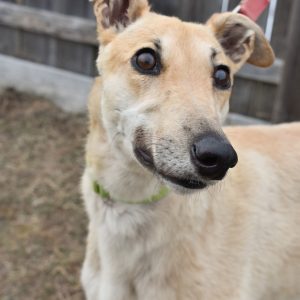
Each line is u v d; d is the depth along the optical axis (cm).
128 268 43
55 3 106
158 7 97
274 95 93
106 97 40
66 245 72
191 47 39
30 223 75
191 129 34
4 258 69
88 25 102
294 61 80
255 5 48
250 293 46
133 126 38
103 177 42
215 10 93
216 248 43
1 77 113
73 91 107
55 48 108
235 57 47
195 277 42
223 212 44
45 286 66
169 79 37
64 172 87
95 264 47
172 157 34
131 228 42
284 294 50
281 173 49
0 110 105
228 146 33
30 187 82
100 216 43
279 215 48
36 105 107
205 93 37
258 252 47
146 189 40
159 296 43
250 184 47
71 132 99
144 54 39
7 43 112
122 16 44
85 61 106
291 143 51
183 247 42
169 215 41
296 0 78
